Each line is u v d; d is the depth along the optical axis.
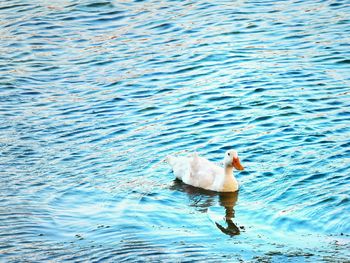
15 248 14.52
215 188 17.14
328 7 28.17
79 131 20.47
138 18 28.72
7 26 28.64
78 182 17.56
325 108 20.59
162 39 26.72
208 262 13.78
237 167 16.83
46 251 14.39
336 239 14.52
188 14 28.69
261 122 20.12
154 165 18.39
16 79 24.23
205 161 18.03
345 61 23.66
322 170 17.23
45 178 17.81
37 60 25.75
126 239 14.84
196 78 23.50
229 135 19.59
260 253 14.10
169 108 21.58
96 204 16.47
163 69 24.34
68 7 30.05
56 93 23.22
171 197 16.92
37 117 21.50
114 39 27.11
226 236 14.95
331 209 15.52
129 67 24.77
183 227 15.41
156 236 14.95
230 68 23.94
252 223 15.51
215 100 21.80
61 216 15.91
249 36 26.28
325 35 25.70
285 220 15.43
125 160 18.67
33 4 30.66
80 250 14.40
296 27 26.59
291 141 18.86
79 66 25.14
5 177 17.88
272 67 23.69
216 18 28.05
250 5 29.08
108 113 21.56
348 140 18.58
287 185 16.83
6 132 20.52
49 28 28.33
